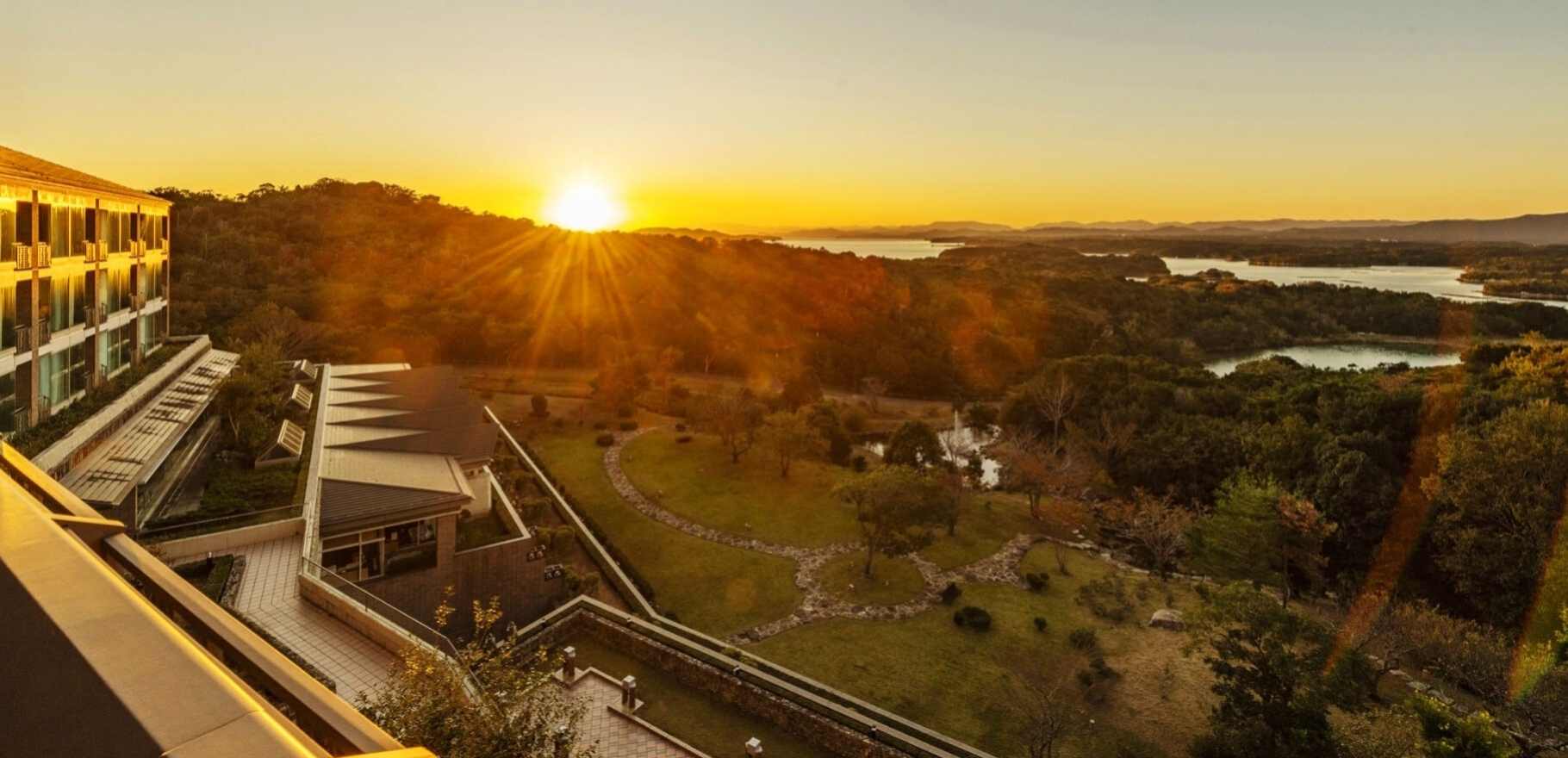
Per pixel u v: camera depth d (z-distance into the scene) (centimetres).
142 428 2359
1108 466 4606
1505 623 2614
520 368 7131
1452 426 3472
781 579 3225
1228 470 4081
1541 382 3631
